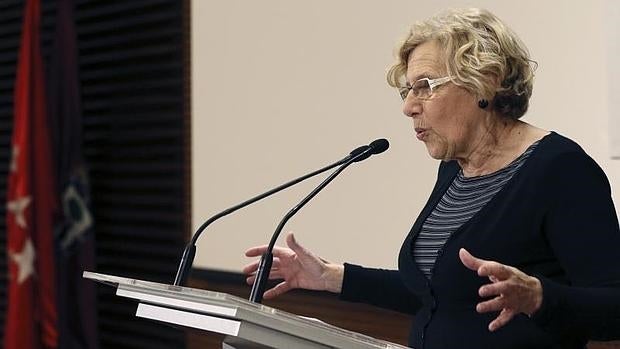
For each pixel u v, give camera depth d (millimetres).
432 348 3836
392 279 4418
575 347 3730
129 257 8797
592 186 3600
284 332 2883
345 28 6695
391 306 4449
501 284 3227
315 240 6918
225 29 7621
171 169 8367
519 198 3672
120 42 8734
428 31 3818
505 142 3854
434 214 4062
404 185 6336
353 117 6660
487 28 3781
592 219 3549
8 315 9000
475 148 3865
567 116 5555
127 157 8820
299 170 7039
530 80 3812
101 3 8914
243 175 7484
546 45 5637
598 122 5414
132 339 8734
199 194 7910
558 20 5570
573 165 3617
